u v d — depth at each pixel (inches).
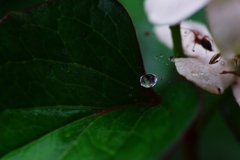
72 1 7.0
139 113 6.8
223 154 8.8
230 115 7.9
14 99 6.7
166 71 8.3
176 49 7.7
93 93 7.0
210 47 7.8
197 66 7.5
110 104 7.0
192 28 8.1
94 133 6.6
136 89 7.1
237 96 7.5
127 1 9.2
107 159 6.2
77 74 7.0
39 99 6.8
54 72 6.9
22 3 8.6
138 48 7.2
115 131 6.5
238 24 7.8
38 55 6.9
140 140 6.2
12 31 6.8
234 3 7.9
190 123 6.1
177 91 6.6
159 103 6.8
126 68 7.2
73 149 6.5
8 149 6.6
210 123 8.9
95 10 7.1
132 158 6.1
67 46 7.0
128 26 7.2
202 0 8.0
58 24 7.0
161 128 6.2
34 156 6.5
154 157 6.0
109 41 7.1
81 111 6.9
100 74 7.1
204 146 8.8
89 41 7.1
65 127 6.8
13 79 6.8
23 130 6.7
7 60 6.7
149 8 8.2
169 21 8.0
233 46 7.8
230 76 7.5
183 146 7.2
